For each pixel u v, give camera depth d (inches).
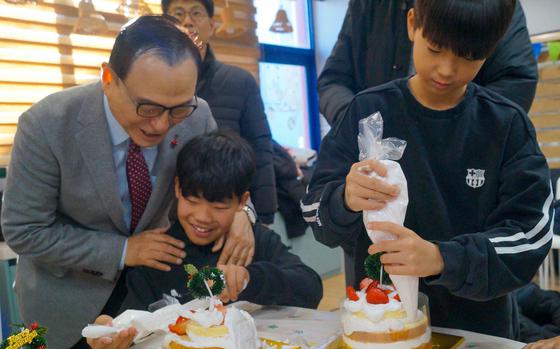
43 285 50.1
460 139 43.6
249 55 143.8
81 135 46.4
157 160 50.8
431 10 36.3
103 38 107.0
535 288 96.6
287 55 182.1
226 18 133.7
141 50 39.9
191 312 37.7
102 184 47.6
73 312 49.7
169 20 43.2
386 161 34.8
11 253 81.7
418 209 44.4
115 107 43.6
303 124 192.2
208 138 50.7
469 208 43.8
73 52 103.3
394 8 67.6
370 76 70.7
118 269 48.4
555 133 143.8
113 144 48.0
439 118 43.8
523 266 38.3
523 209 40.5
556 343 35.4
